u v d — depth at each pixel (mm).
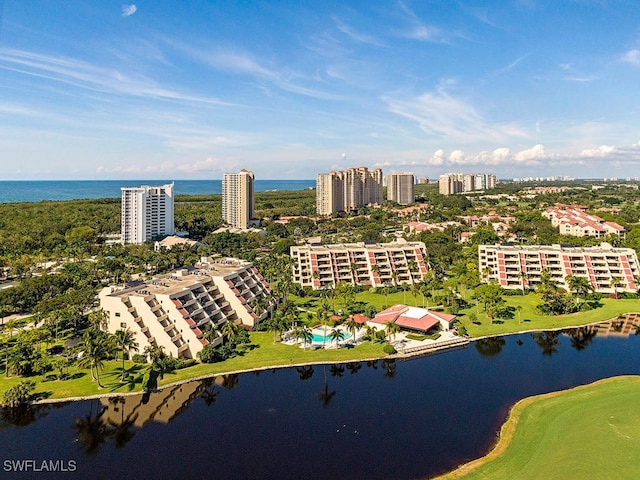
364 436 84250
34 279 179125
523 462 73562
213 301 142250
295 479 71688
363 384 107562
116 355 121000
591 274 189625
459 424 87812
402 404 97000
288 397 101375
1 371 111312
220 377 111750
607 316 157250
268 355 123438
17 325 144625
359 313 161750
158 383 105250
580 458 73375
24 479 72562
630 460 72562
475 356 125062
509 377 110188
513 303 176000
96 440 84438
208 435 85750
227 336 130500
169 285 140500
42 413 94125
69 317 142000
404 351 126250
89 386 103938
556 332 144750
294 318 140750
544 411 90188
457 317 157500
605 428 82750
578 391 99312
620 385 101750
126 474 73750
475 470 72125
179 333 124438
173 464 76250
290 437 84500
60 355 122250
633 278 185500
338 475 72438
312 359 120812
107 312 123188
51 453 80062
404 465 74688
